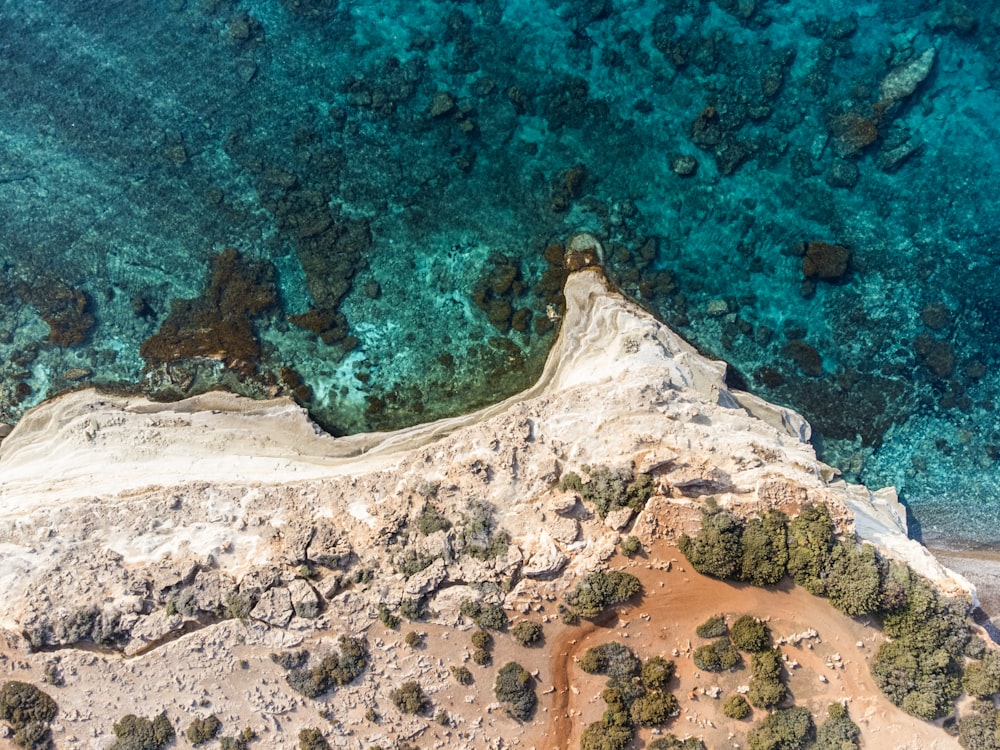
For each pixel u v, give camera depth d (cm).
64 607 2327
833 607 2252
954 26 2652
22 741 2273
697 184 2769
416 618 2322
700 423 2475
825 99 2720
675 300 2781
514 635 2305
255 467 2684
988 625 2577
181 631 2353
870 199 2734
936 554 2680
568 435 2488
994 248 2705
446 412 2781
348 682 2323
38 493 2595
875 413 2736
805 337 2761
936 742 2220
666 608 2305
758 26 2728
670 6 2739
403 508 2428
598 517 2347
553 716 2323
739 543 2239
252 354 2784
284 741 2336
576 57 2773
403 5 2788
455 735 2330
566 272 2778
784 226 2750
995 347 2716
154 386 2788
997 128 2689
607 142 2777
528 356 2784
